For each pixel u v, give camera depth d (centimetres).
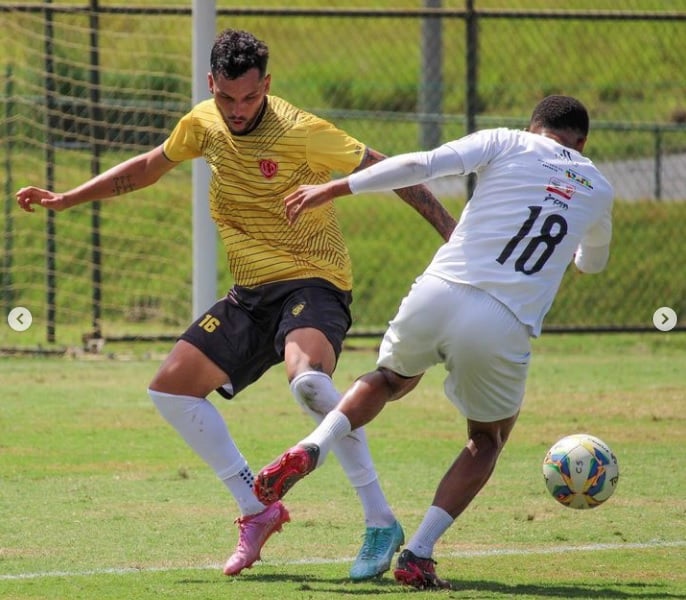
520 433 3088
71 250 5066
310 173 1858
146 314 4781
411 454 2845
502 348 1680
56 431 3058
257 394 3647
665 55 7681
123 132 5328
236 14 4272
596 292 5131
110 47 5669
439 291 1689
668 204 5744
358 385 1731
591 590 1750
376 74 7838
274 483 1623
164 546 2020
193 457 2789
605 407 3444
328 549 2012
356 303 5012
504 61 7881
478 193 1738
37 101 4678
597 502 1959
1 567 1872
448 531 2156
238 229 1880
